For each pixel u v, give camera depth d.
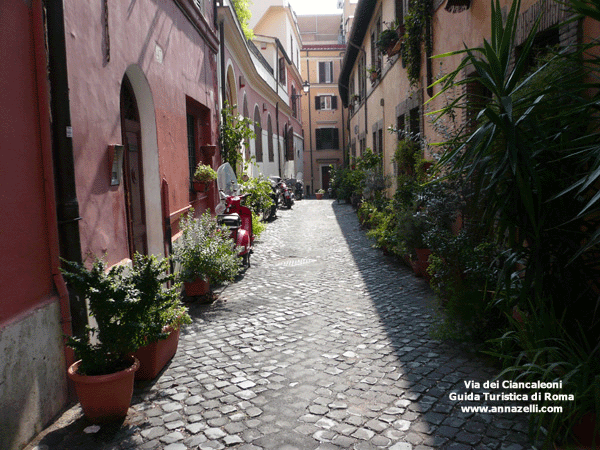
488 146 3.23
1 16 3.24
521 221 3.49
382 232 9.38
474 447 3.07
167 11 7.19
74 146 4.07
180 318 4.75
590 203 2.75
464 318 4.60
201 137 10.43
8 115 3.27
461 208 5.91
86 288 3.54
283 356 4.70
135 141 6.35
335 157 39.59
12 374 3.07
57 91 3.79
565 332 3.20
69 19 4.05
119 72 5.21
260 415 3.58
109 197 4.82
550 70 3.72
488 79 3.44
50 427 3.48
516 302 3.76
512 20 3.37
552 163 3.38
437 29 8.52
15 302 3.22
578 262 3.39
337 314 5.97
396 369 4.28
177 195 7.64
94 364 3.53
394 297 6.61
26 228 3.40
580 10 2.96
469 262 4.81
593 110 3.30
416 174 9.05
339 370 4.31
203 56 9.91
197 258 6.62
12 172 3.28
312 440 3.22
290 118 31.23
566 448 2.96
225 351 4.88
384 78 14.51
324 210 20.34
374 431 3.30
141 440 3.29
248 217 10.02
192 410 3.68
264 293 7.14
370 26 17.12
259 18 30.06
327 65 39.38
